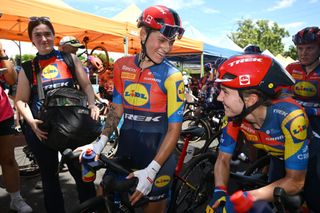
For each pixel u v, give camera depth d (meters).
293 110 1.18
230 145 1.46
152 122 1.50
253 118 1.26
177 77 1.43
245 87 1.12
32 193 2.98
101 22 5.35
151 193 1.51
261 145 1.40
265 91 1.13
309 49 2.34
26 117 1.94
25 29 7.01
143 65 1.50
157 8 1.38
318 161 1.39
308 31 2.31
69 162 1.91
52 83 2.05
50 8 4.51
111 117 1.62
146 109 1.50
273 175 1.58
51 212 2.01
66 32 7.28
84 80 2.21
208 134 4.84
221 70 1.19
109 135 1.61
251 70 1.12
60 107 1.92
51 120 1.85
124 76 1.55
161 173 1.52
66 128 1.83
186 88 9.61
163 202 1.63
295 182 1.19
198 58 13.61
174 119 1.42
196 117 5.16
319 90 2.41
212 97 5.33
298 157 1.18
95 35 7.62
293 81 1.19
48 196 1.99
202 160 2.47
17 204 2.50
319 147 1.41
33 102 2.08
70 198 2.86
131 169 1.54
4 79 2.30
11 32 7.21
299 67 2.56
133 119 1.54
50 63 2.07
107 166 1.42
